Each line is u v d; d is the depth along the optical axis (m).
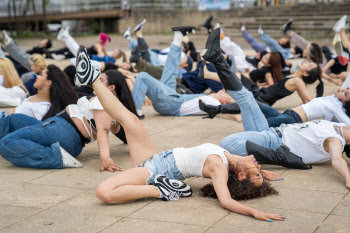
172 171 4.02
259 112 5.16
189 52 12.20
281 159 4.71
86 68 4.09
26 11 35.59
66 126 5.08
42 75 5.72
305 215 3.57
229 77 4.95
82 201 4.00
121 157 5.41
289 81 7.23
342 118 5.42
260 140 4.84
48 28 34.94
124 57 12.36
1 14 39.00
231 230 3.32
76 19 36.34
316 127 4.71
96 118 5.00
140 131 4.21
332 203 3.82
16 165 5.04
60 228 3.44
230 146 4.76
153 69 9.09
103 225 3.47
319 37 25.55
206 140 6.10
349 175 4.26
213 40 4.75
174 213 3.67
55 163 4.92
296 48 16.16
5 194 4.21
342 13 27.20
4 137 4.95
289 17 28.92
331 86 10.40
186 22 33.75
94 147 5.98
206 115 7.70
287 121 5.55
